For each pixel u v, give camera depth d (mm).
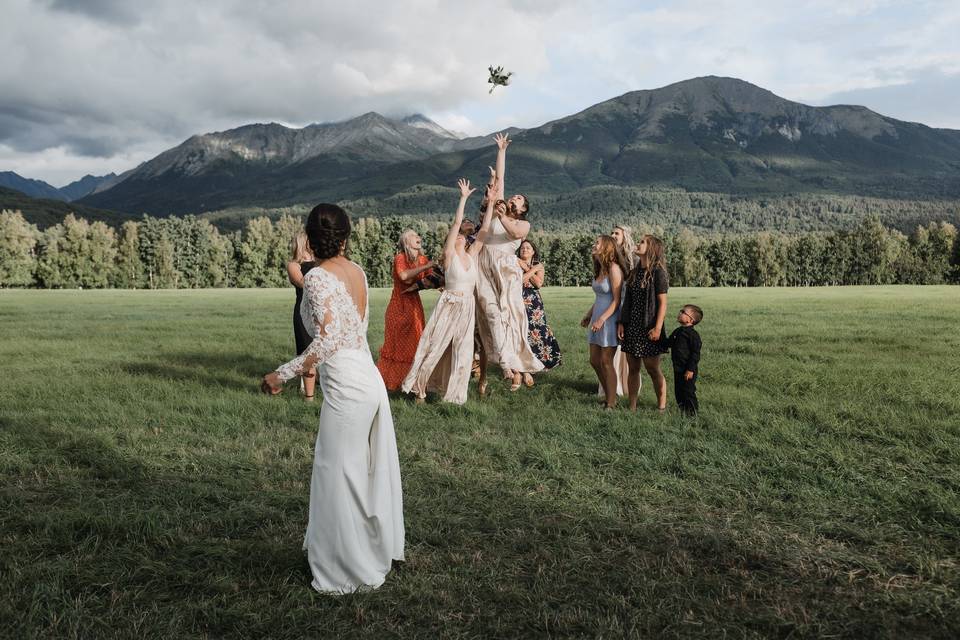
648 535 4168
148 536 4098
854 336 14594
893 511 4500
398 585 3510
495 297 8469
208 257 93250
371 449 3645
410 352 8711
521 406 7949
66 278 82875
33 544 3961
